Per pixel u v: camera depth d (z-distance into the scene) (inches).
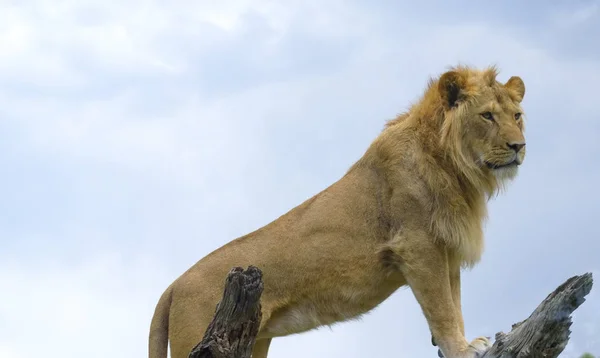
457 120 365.7
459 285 386.3
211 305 374.9
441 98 373.1
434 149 371.6
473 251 377.4
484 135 363.6
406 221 368.5
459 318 380.2
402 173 371.2
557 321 284.8
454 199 368.5
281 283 378.6
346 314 383.6
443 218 366.6
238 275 266.7
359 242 376.5
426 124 376.8
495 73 373.4
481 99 365.7
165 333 387.2
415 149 373.1
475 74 375.9
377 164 380.5
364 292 378.6
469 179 367.6
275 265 378.9
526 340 291.9
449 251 374.3
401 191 370.3
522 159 361.7
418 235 366.6
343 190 385.7
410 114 389.7
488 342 351.9
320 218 381.7
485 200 383.9
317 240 378.6
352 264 376.2
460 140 366.3
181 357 374.6
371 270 376.2
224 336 266.4
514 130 360.8
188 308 375.9
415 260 366.3
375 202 378.0
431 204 367.2
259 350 404.2
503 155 358.9
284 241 381.7
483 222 387.2
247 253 382.6
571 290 282.5
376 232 376.2
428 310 366.3
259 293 267.0
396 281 383.6
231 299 266.7
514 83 383.9
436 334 365.4
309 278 377.1
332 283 377.1
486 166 368.8
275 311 382.3
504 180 368.2
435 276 366.3
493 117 363.6
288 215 391.2
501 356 297.9
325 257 376.8
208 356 265.3
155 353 383.6
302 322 384.5
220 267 380.8
